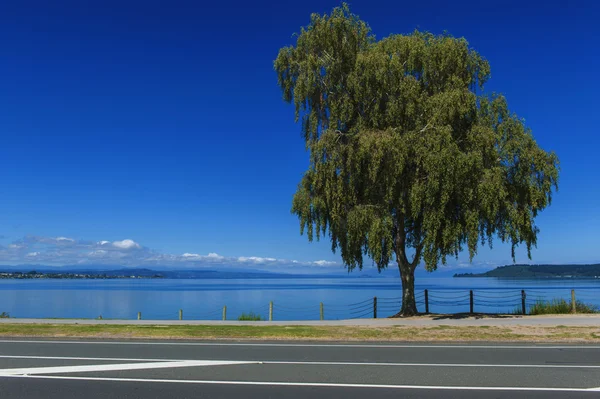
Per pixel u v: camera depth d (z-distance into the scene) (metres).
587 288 81.06
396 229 24.17
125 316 40.97
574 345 13.98
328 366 10.61
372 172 21.16
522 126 22.02
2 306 54.75
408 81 21.75
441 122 21.08
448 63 22.34
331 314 43.06
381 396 7.98
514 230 21.12
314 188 22.97
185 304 59.31
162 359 11.62
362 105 22.98
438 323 19.16
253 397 7.93
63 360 11.47
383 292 93.50
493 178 20.52
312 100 23.83
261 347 13.73
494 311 39.12
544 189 21.53
